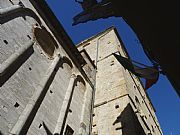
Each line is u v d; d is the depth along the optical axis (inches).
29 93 597.6
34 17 780.0
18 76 579.8
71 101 785.6
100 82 1366.9
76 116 772.6
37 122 566.6
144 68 483.5
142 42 251.8
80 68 970.7
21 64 610.2
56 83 741.3
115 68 1413.6
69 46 944.9
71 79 856.9
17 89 557.9
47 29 831.1
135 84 1535.4
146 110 1502.2
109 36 1812.3
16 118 511.5
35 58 692.1
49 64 764.0
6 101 505.4
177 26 199.9
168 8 197.6
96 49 1743.4
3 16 601.6
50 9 877.8
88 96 922.7
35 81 644.1
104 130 985.5
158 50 225.6
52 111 652.7
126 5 223.8
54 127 626.2
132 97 1217.4
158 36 216.2
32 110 558.9
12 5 675.4
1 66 515.5
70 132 695.7
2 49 559.2
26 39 680.4
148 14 211.6
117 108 1073.5
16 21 662.5
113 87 1250.0
